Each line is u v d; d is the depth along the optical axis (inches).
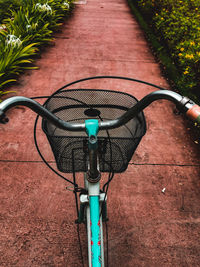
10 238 74.7
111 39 230.7
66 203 85.5
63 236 76.1
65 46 209.6
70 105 52.8
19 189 89.1
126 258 72.1
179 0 231.1
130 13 329.1
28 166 98.1
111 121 41.0
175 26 183.9
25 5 233.3
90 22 278.8
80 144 47.3
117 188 92.2
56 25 233.8
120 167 49.1
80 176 95.8
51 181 92.8
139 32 254.1
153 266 70.9
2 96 138.2
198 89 132.2
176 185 95.0
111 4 374.0
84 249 73.2
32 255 71.1
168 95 34.1
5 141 108.9
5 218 79.7
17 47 162.1
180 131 122.0
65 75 164.2
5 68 146.6
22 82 153.8
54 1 262.7
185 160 106.1
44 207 83.8
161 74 173.0
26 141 109.7
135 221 81.8
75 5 350.9
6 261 69.4
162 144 113.6
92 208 45.5
